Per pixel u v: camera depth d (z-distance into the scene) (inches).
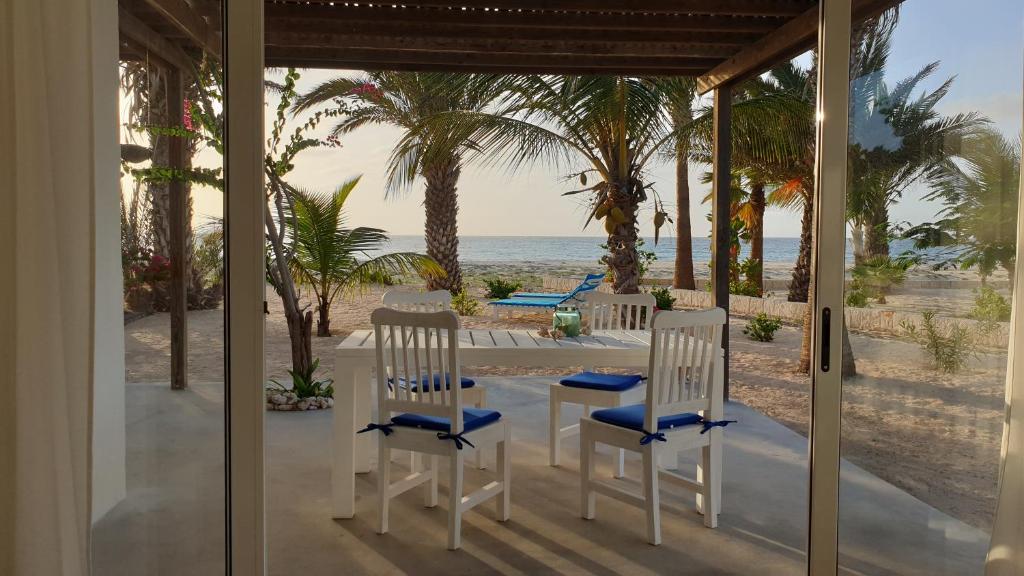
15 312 77.1
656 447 119.0
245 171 83.7
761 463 165.5
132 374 82.6
